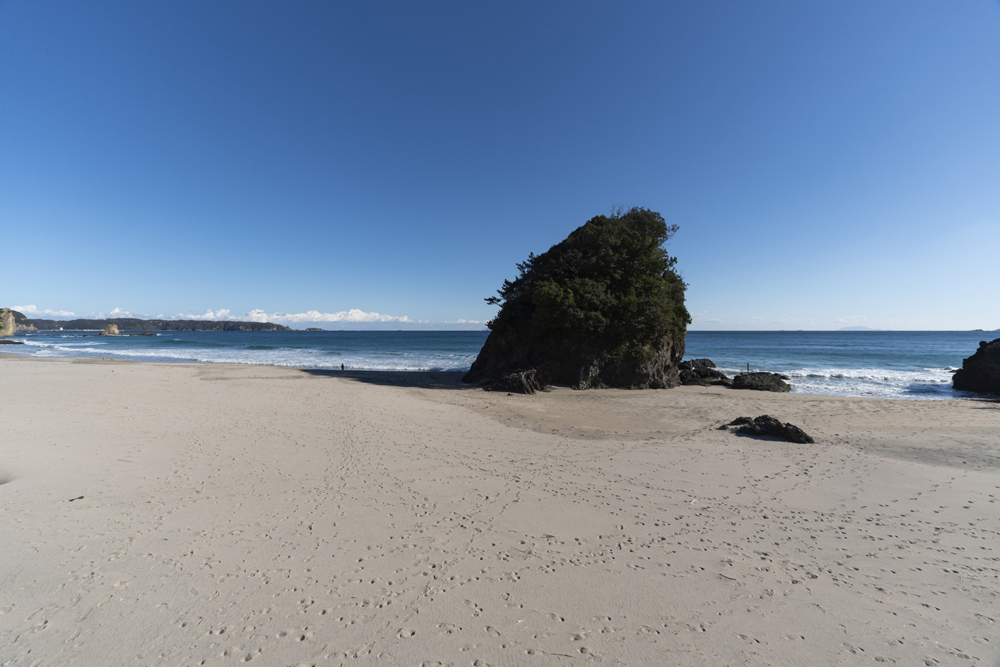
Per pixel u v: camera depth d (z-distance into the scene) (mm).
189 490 6660
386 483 7105
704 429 11562
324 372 28562
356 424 11492
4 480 7016
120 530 5297
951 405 16562
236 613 3789
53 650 3359
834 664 3256
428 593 4105
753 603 3982
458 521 5695
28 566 4469
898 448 9562
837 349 60656
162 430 10305
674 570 4531
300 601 3965
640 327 22703
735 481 7352
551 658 3312
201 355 47344
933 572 4539
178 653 3328
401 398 16578
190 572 4410
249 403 14445
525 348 24938
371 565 4590
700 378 26703
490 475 7578
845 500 6523
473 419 12703
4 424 10461
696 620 3746
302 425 11250
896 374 30906
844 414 14477
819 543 5168
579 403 16812
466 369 34406
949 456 8922
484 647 3424
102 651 3348
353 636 3527
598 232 26484
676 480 7375
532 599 4027
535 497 6562
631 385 22547
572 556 4812
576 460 8547
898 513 6059
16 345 67062
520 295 26000
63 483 6797
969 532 5480
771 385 22969
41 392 15367
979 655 3328
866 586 4273
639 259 24922
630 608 3904
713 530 5496
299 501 6301
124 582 4219
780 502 6434
